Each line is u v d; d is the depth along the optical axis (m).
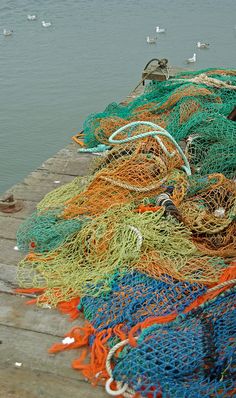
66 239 3.96
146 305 3.31
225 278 3.47
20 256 4.05
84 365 2.98
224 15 31.62
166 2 37.44
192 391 2.70
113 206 4.12
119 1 37.78
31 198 4.96
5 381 2.91
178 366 2.78
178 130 5.82
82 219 4.10
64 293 3.51
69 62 19.91
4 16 32.25
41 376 2.94
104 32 26.62
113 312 3.26
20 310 3.45
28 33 26.72
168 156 4.66
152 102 6.78
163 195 4.22
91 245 3.80
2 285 3.70
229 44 23.09
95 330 3.18
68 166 5.70
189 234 3.90
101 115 6.62
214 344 2.88
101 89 16.06
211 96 6.45
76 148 6.22
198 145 5.45
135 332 3.10
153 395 2.75
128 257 3.60
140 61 19.88
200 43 22.28
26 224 4.24
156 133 4.65
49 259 3.91
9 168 11.30
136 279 3.49
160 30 25.94
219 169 5.00
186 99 6.16
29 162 11.59
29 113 14.34
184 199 4.37
